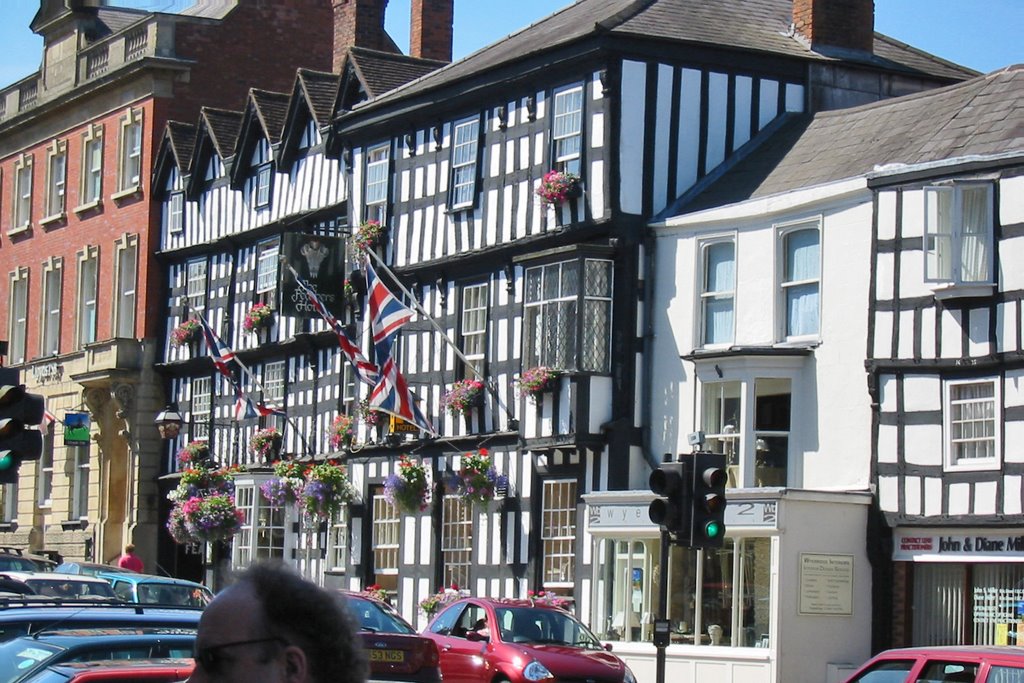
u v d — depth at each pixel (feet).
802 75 92.48
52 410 152.35
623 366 86.17
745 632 73.26
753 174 86.53
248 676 13.07
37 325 159.33
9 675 29.78
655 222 86.38
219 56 147.54
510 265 93.30
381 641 56.80
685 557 76.69
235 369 129.49
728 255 83.41
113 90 149.59
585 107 88.58
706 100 89.45
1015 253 69.87
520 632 63.57
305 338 117.50
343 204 114.11
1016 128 73.61
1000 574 69.05
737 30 92.63
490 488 91.66
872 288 75.05
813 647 71.92
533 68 91.97
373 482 105.09
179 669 28.45
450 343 94.68
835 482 76.43
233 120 136.67
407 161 104.12
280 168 123.03
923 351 72.79
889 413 73.87
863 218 76.28
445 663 64.28
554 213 90.17
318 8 153.48
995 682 36.63
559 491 88.53
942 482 71.56
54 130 159.33
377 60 111.24
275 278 124.36
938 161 72.84
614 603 80.64
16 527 155.43
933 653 38.52
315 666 13.19
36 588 70.03
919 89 96.68
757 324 81.10
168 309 140.97
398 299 102.22
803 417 78.54
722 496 57.00
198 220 137.18
